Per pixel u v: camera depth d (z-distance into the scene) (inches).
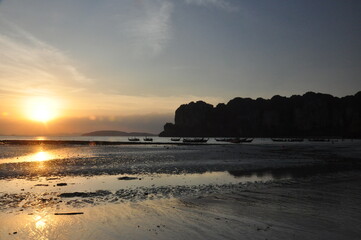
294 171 1022.4
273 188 678.5
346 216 428.1
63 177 868.0
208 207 493.7
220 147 3053.6
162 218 424.8
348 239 334.0
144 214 448.1
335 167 1154.7
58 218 426.0
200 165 1199.6
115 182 778.2
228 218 422.3
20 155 1795.0
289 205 504.1
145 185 730.8
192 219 418.3
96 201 544.4
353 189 660.7
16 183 754.8
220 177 876.6
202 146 3341.5
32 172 965.8
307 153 2071.9
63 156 1696.6
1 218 426.3
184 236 344.2
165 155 1772.9
